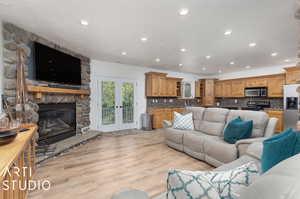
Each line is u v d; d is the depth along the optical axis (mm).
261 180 380
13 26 2555
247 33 2830
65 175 2236
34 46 2889
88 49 3863
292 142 1138
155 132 5250
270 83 5340
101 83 5059
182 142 3197
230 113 2893
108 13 2195
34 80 2953
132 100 5805
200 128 3340
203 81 7621
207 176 788
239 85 6316
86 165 2580
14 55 2574
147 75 6082
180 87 7219
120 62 5277
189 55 4324
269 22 2404
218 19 2334
